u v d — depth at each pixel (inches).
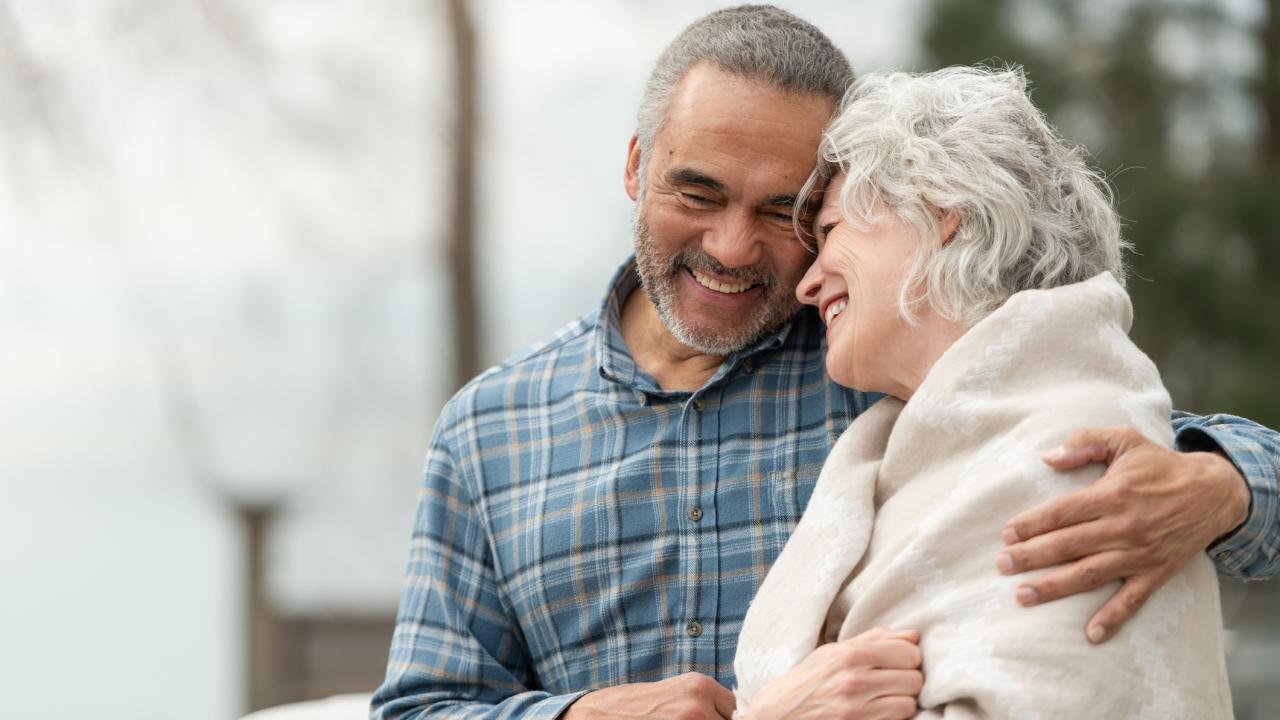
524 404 78.3
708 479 73.0
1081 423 58.0
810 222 69.6
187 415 386.6
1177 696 55.7
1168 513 56.9
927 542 58.2
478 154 360.5
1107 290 61.2
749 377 74.5
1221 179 299.7
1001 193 61.7
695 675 66.3
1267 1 319.0
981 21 303.7
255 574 315.3
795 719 57.6
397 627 77.4
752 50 69.2
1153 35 309.9
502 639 76.5
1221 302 288.0
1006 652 55.1
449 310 359.6
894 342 63.5
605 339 76.9
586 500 74.2
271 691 300.5
